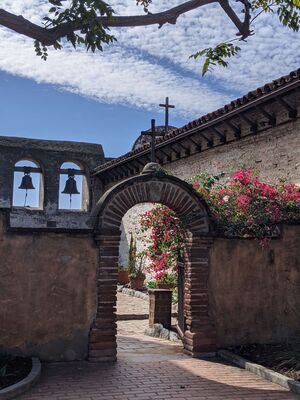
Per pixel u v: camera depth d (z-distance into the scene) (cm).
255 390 643
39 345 751
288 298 882
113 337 779
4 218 749
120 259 2041
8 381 634
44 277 761
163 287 1320
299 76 830
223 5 512
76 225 2042
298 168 972
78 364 751
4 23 410
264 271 874
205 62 582
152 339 995
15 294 745
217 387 652
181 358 807
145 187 818
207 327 825
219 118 1102
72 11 429
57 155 2052
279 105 1021
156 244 964
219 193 918
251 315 859
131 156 1617
